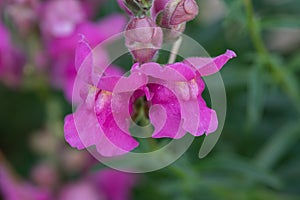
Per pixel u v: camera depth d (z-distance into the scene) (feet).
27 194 1.50
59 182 1.52
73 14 1.48
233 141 1.55
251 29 1.31
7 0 1.47
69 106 1.59
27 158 1.64
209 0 1.62
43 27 1.48
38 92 1.54
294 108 1.53
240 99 1.54
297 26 1.31
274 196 1.44
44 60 1.50
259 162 1.43
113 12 1.61
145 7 1.08
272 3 1.59
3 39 1.50
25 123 1.67
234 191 1.42
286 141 1.44
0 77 1.52
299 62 1.38
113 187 1.56
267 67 1.35
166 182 1.44
